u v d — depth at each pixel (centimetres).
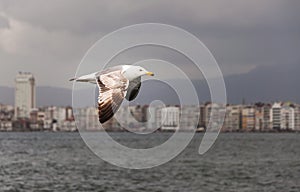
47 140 18725
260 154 10625
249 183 5359
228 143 16912
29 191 4703
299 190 4928
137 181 5447
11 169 6588
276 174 6188
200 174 6162
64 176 5822
